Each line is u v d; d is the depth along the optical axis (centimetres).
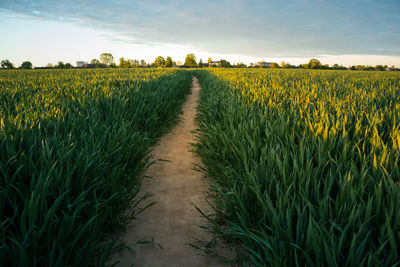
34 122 353
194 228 287
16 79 1434
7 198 204
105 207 266
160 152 540
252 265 225
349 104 530
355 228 180
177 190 375
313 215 193
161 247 254
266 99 614
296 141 354
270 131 374
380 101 593
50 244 191
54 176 233
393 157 262
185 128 747
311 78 1625
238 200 243
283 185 245
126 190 312
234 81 1227
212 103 707
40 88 841
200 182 401
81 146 303
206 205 334
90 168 272
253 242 219
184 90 1528
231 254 245
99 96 620
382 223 186
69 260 206
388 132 353
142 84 999
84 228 193
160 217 307
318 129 335
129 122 479
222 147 413
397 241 172
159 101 773
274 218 195
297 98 610
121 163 354
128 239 266
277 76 1831
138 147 431
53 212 189
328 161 253
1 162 239
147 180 406
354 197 191
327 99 604
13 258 165
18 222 197
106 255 229
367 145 313
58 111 429
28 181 238
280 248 184
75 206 226
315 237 166
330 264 154
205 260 239
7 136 280
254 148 314
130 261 236
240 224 261
